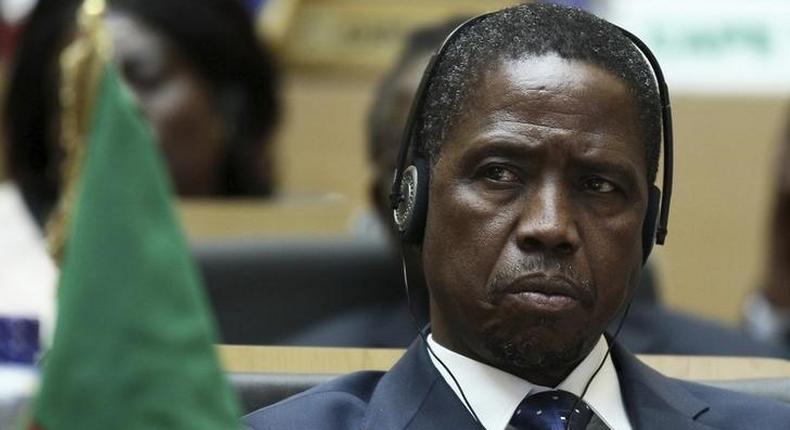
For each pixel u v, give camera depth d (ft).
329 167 35.91
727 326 21.11
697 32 36.70
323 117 35.81
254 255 20.11
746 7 36.70
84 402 7.79
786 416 13.08
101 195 7.83
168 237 7.91
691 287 37.24
